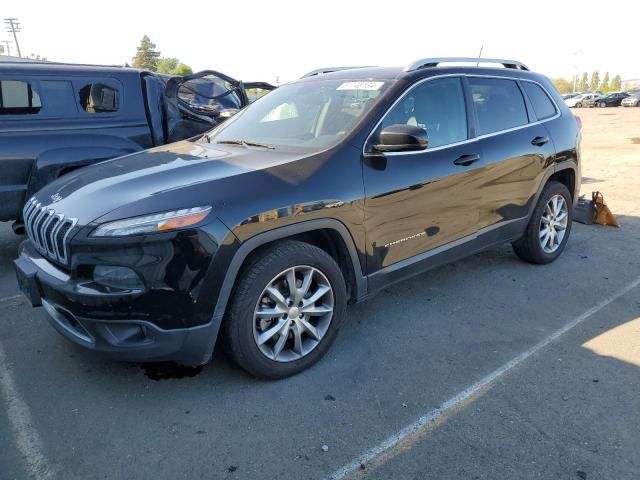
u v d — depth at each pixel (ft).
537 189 15.05
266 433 8.59
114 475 7.72
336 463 7.93
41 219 9.89
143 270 8.39
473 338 11.71
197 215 8.63
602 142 51.78
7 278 15.66
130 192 9.25
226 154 11.15
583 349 11.16
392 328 12.21
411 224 11.64
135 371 10.43
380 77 12.48
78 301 8.58
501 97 14.34
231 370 10.44
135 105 18.31
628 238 19.29
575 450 8.12
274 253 9.52
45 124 16.48
